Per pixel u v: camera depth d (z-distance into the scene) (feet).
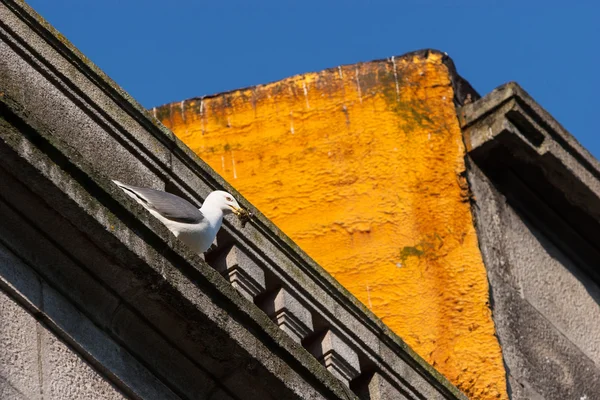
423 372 42.78
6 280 31.27
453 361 56.65
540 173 63.26
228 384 34.99
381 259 59.77
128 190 38.65
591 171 63.57
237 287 40.37
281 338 35.65
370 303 58.75
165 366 34.12
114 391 32.53
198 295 33.96
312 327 41.06
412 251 59.77
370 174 62.08
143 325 33.71
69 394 31.35
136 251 32.89
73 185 32.22
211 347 34.40
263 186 62.75
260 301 41.22
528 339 59.11
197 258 34.22
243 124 64.59
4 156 31.35
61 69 38.32
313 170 62.69
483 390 55.88
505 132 61.52
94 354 32.37
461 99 65.00
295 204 61.98
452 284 58.75
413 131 62.95
